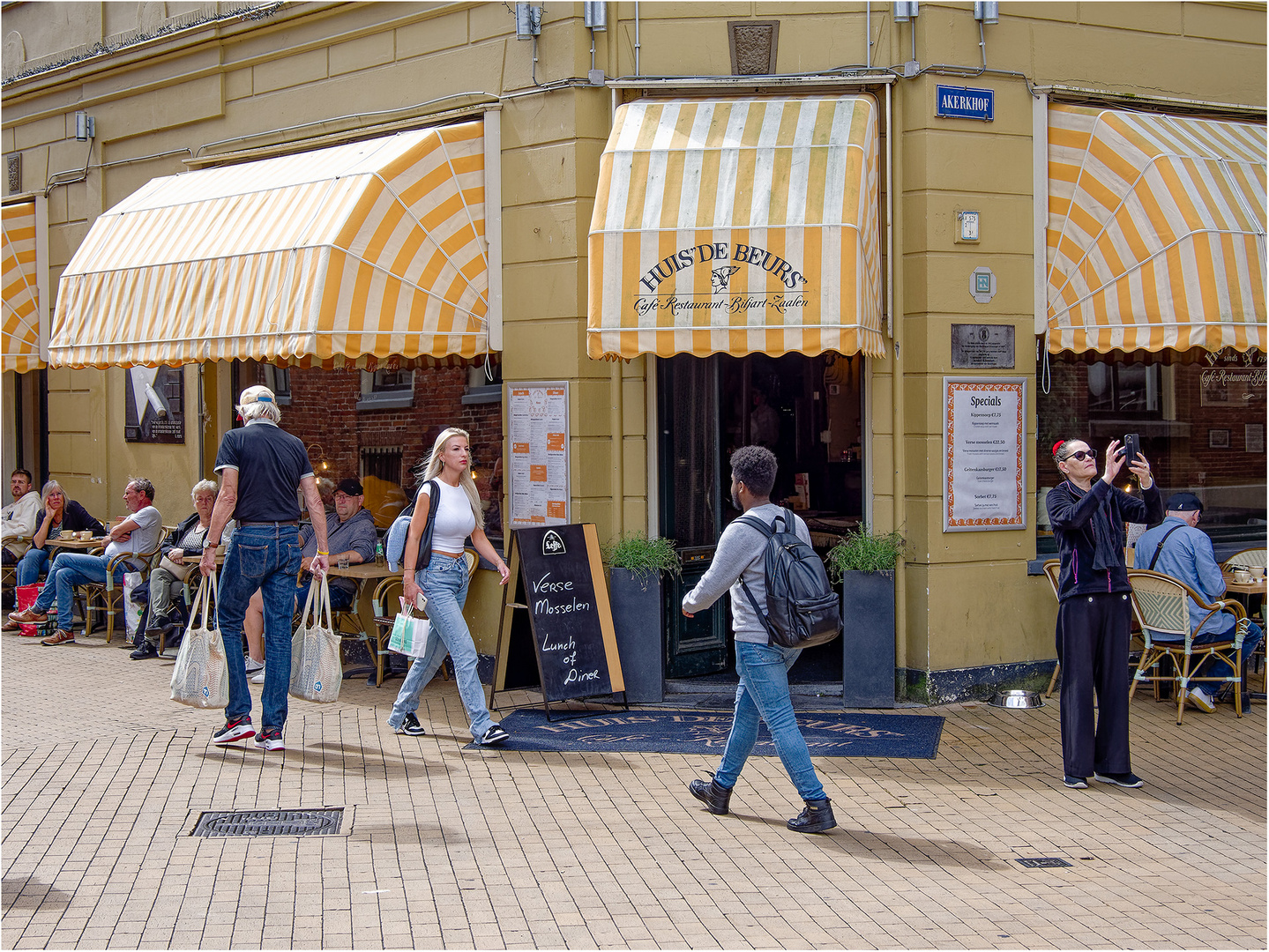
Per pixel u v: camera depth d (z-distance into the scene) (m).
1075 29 8.54
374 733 7.47
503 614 7.99
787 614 5.44
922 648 8.11
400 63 9.39
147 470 11.73
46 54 12.36
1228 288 7.95
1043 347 8.49
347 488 9.37
